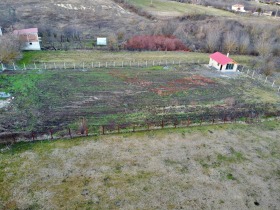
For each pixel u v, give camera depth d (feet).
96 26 213.87
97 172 73.00
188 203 65.41
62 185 68.13
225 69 154.61
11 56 136.56
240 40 197.06
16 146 80.59
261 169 78.33
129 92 119.96
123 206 63.46
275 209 65.26
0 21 196.44
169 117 101.76
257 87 137.08
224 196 68.13
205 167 77.61
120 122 96.32
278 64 174.40
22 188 66.39
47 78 127.24
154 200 65.67
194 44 196.65
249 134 94.79
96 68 144.05
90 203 63.62
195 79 140.05
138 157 79.61
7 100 104.63
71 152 79.56
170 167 76.69
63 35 189.26
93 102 108.99
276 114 110.52
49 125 91.45
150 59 163.73
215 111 108.58
